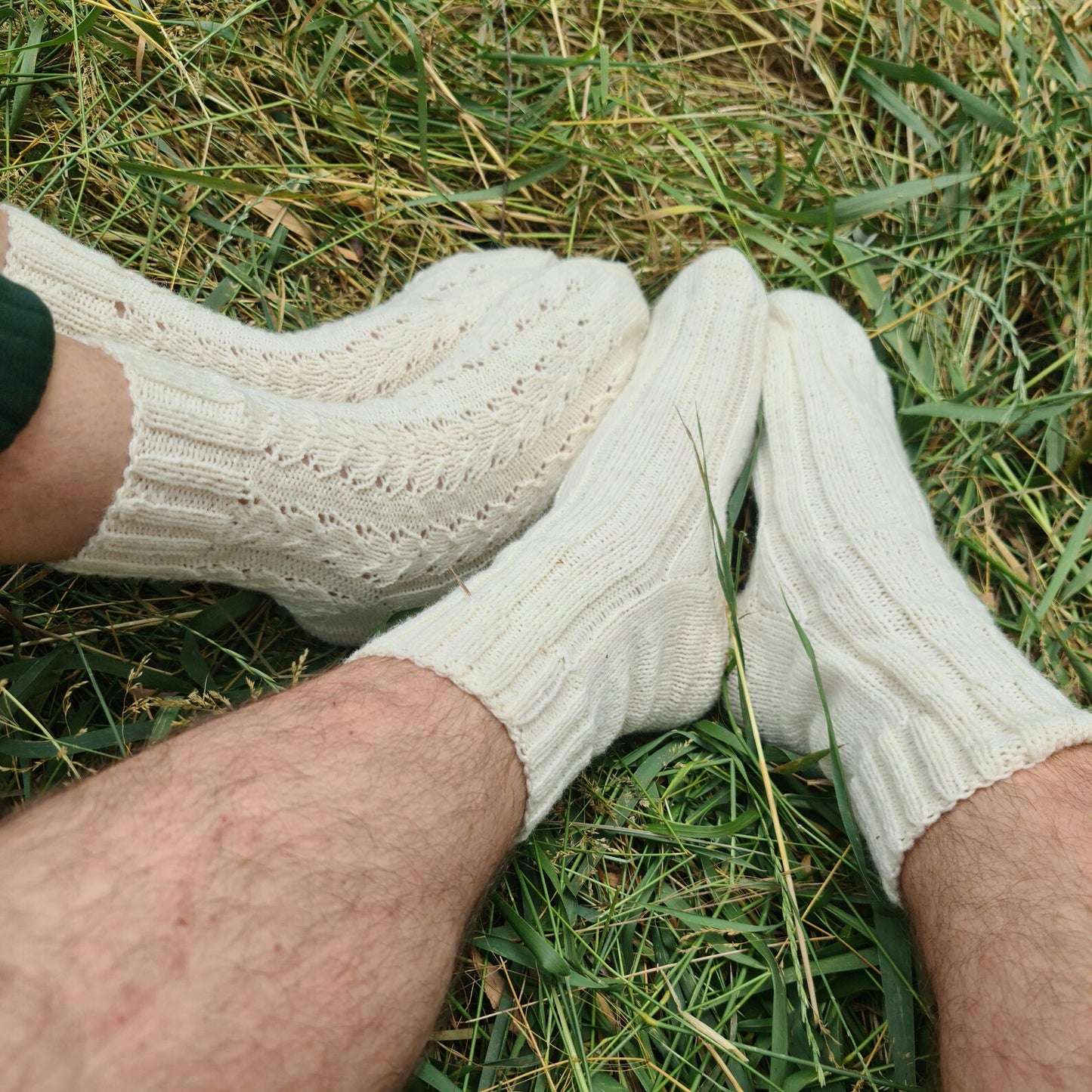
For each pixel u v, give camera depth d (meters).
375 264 1.15
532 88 1.18
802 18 1.22
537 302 1.02
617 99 1.14
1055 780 0.67
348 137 1.14
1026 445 1.11
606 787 0.93
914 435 1.11
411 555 0.89
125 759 0.58
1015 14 1.19
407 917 0.58
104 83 1.08
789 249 1.14
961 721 0.72
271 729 0.61
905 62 1.21
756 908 0.89
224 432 0.70
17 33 1.08
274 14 1.15
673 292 1.12
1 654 0.92
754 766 0.94
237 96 1.13
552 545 0.82
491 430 0.94
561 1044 0.82
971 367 1.14
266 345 0.92
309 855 0.55
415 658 0.68
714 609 0.97
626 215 1.17
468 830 0.64
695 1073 0.81
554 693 0.73
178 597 0.95
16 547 0.64
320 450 0.78
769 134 1.21
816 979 0.85
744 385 1.06
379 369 1.00
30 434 0.60
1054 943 0.59
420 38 1.16
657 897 0.89
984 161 1.17
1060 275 1.13
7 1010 0.41
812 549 0.95
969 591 0.87
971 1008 0.61
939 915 0.67
